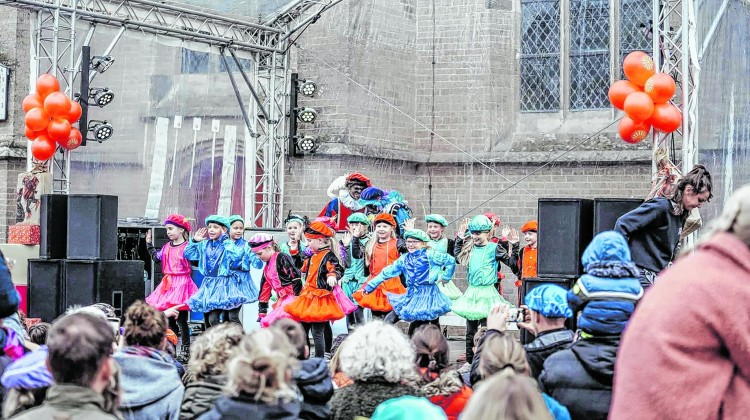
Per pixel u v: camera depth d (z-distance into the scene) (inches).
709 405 115.4
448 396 185.6
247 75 701.9
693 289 117.3
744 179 528.1
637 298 190.2
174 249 521.0
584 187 709.9
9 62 698.2
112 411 141.5
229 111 713.6
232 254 490.6
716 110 522.6
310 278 462.0
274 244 479.8
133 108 713.6
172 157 718.5
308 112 706.8
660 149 426.3
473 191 736.3
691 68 497.4
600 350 187.8
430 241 513.7
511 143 732.7
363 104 721.0
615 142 705.6
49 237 468.4
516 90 741.9
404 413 144.9
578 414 188.9
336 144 709.9
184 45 648.4
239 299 492.4
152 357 198.1
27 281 484.1
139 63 714.2
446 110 745.0
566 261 378.9
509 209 727.1
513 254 497.0
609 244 194.5
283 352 153.0
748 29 525.3
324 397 181.8
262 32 700.0
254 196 709.9
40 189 549.6
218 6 661.3
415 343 201.2
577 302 196.4
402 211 571.5
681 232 344.5
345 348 176.9
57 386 133.0
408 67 749.3
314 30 720.3
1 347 210.4
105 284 459.5
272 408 151.3
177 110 719.7
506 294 726.5
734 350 116.6
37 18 574.9
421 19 750.5
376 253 499.8
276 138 711.1
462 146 740.7
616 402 120.6
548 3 736.3
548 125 731.4
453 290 570.9
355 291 506.6
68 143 548.4
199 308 495.2
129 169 713.0
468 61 739.4
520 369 169.9
